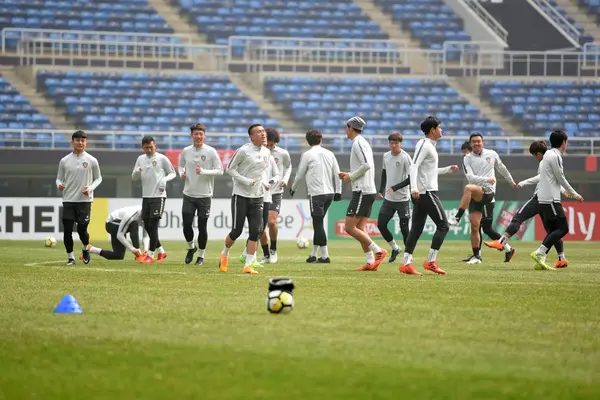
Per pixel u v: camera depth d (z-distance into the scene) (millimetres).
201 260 28984
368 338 12719
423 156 24516
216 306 16266
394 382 9898
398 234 56469
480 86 77312
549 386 9727
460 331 13500
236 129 71250
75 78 72375
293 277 23562
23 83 72312
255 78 75938
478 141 31562
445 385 9758
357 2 87500
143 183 30000
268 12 84875
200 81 75250
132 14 81562
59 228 51750
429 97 76062
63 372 10344
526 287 20922
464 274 25469
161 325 13781
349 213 26719
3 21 78000
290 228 54688
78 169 28172
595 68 80375
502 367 10719
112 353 11422
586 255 38594
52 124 68875
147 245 32812
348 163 62000
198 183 28734
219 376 10133
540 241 56812
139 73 74375
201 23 82250
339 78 77188
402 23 85938
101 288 19828
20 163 56844
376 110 74000
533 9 84812
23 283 21094
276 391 9445
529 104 75375
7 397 9117
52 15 79438
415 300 17750
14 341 12242
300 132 72125
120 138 67625
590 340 12766
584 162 61344
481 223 32406
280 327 13672
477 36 84500
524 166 62344
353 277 23703
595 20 88438
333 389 9547
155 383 9781
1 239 50938
